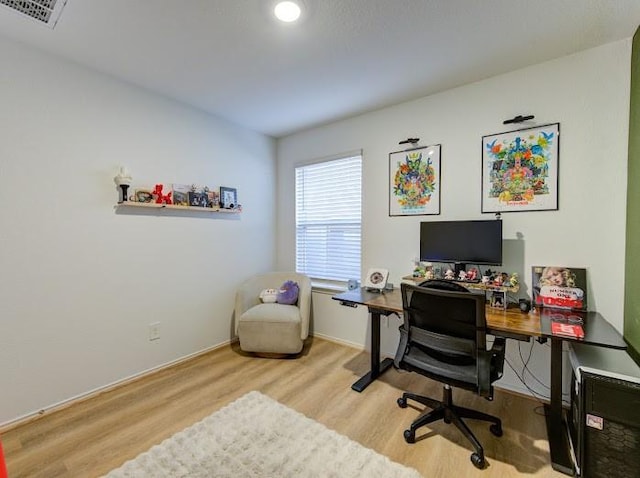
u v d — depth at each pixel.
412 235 2.77
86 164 2.20
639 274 1.64
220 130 3.14
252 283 3.31
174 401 2.16
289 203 3.73
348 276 3.27
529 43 1.90
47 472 1.53
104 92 2.29
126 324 2.43
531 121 2.17
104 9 1.62
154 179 2.60
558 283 2.05
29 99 1.93
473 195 2.43
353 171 3.20
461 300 1.58
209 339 3.05
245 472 1.51
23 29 1.78
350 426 1.88
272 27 1.77
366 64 2.16
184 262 2.83
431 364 1.71
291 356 2.93
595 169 1.97
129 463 1.57
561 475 1.52
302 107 2.89
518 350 2.26
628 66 1.87
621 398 1.37
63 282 2.09
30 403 1.95
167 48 1.98
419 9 1.61
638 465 1.35
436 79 2.37
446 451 1.67
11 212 1.88
